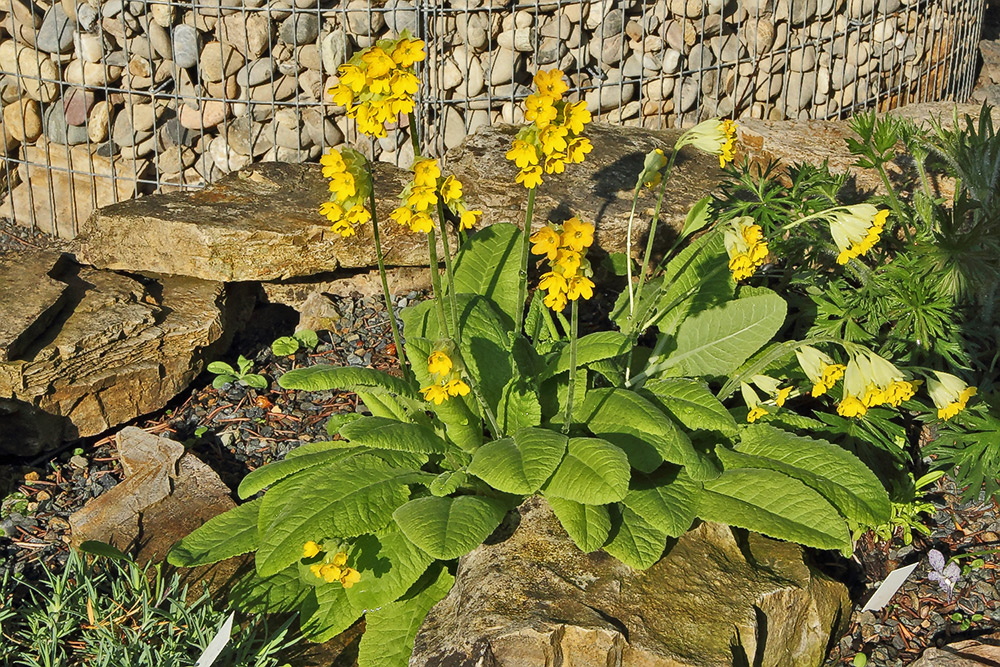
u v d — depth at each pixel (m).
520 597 3.07
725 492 3.33
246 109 5.93
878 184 5.21
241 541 3.45
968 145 4.47
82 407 4.29
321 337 5.02
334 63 5.71
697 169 5.41
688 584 3.17
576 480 3.06
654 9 5.89
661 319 3.93
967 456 3.68
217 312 4.64
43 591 3.56
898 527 3.83
